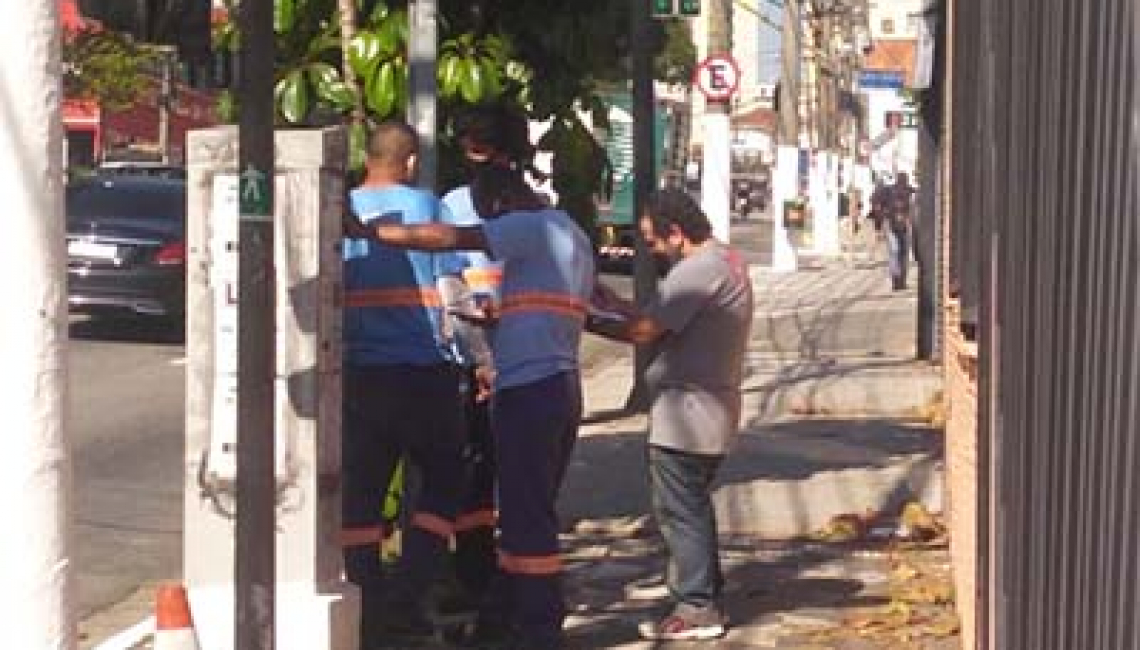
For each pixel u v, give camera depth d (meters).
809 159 61.50
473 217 9.16
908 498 13.34
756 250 59.47
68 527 5.86
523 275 8.41
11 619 5.74
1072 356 3.51
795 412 18.59
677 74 45.69
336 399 8.27
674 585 9.12
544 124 11.38
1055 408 3.73
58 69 5.78
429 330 8.70
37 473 5.75
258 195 6.66
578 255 8.52
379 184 8.85
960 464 9.34
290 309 8.06
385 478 8.85
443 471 8.91
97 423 16.61
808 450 15.80
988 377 6.07
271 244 6.73
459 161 10.94
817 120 60.38
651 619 9.52
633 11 16.20
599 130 11.92
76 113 51.47
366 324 8.67
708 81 24.23
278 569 8.13
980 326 6.72
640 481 14.21
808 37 60.31
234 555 7.42
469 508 9.34
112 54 49.78
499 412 8.46
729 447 8.98
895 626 9.30
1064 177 3.66
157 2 6.99
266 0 6.60
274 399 6.86
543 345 8.38
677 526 9.05
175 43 7.15
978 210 7.08
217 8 9.72
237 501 6.81
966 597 8.52
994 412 5.61
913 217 39.09
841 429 17.23
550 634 8.47
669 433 8.89
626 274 38.50
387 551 10.21
